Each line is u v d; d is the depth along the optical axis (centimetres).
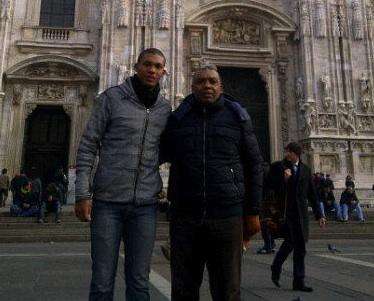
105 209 375
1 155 2386
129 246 378
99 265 365
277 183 688
